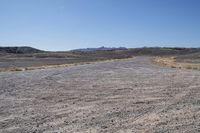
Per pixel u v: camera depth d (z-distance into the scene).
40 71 33.69
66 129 7.82
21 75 27.42
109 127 8.00
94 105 11.44
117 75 26.64
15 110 10.52
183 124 8.27
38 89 16.48
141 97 13.31
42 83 19.75
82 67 42.59
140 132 7.47
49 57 120.88
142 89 16.22
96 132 7.48
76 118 9.18
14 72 32.41
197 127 7.91
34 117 9.36
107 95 14.07
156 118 9.04
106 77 24.52
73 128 7.93
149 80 21.48
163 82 19.86
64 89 16.47
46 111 10.34
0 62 68.38
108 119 8.98
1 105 11.52
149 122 8.55
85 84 19.06
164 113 9.77
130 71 32.41
